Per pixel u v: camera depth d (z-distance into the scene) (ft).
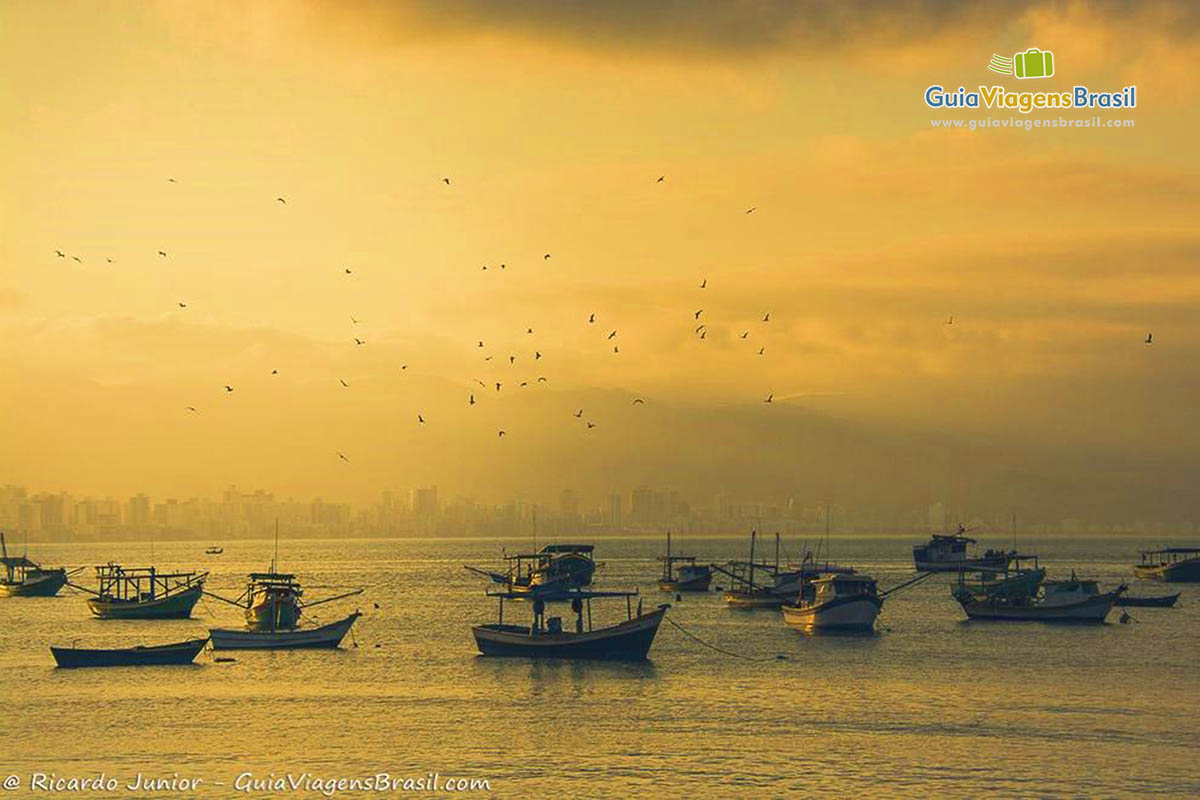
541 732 296.71
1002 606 556.92
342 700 338.95
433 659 416.67
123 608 591.78
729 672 387.96
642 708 326.24
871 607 498.28
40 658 432.25
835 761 267.80
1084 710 324.39
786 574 645.92
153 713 321.32
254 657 422.00
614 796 243.19
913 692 351.67
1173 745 282.56
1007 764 264.93
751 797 241.76
